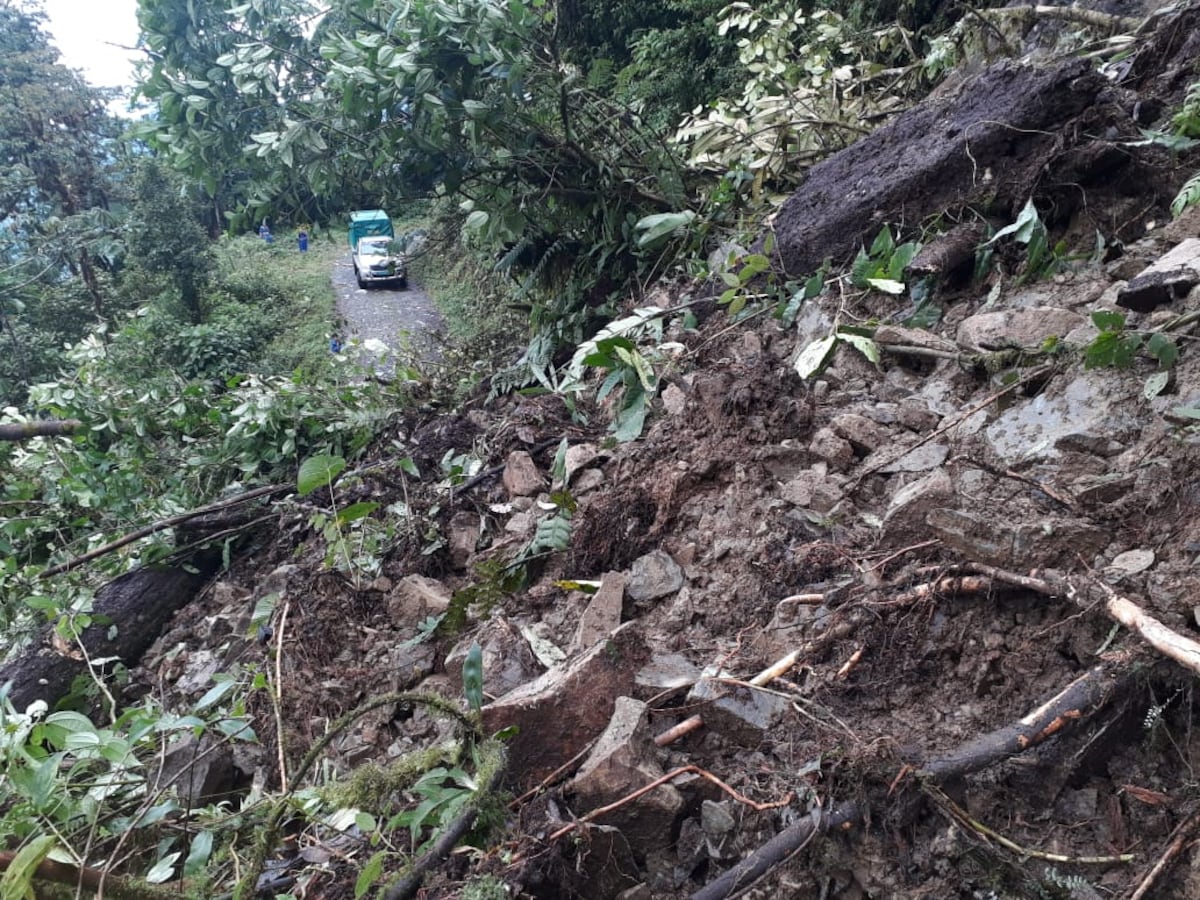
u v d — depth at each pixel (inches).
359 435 168.7
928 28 239.5
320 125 154.5
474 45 142.1
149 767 90.7
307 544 142.3
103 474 166.6
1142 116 117.3
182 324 430.6
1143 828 56.2
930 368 106.2
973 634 70.2
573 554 104.5
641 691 77.2
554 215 178.9
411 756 74.9
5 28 625.9
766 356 121.4
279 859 74.0
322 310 512.1
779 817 64.4
